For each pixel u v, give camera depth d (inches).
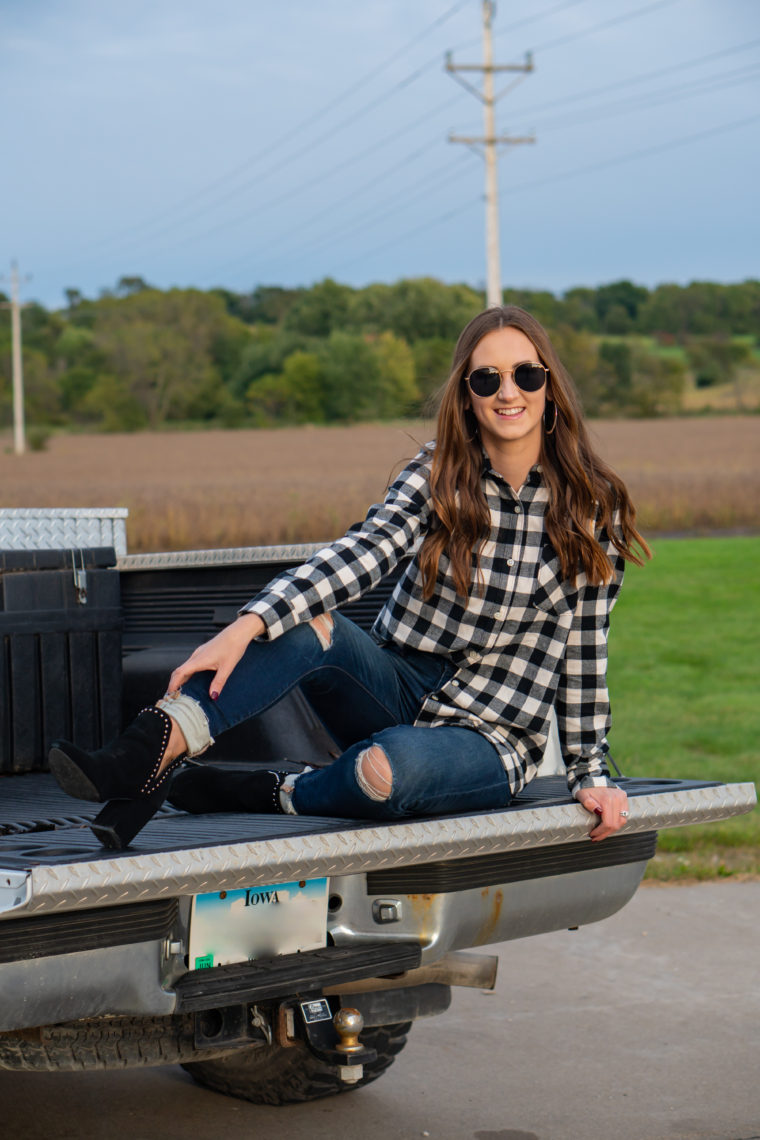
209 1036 98.7
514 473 105.2
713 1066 141.6
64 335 4382.4
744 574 804.6
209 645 92.6
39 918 80.8
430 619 106.5
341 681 103.0
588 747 108.3
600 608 107.7
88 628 143.4
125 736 88.0
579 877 110.2
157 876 81.0
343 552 98.8
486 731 104.6
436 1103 132.6
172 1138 124.2
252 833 95.7
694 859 237.1
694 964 179.2
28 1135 125.0
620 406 3946.9
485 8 1411.2
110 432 4156.0
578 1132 124.2
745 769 300.7
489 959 113.9
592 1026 155.4
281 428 4023.1
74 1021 95.0
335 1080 128.9
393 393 4192.9
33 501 1582.2
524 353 103.1
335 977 96.3
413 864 95.7
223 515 1354.6
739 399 4178.2
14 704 137.3
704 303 5108.3
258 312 5383.9
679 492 1370.6
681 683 456.4
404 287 4517.7
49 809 121.0
